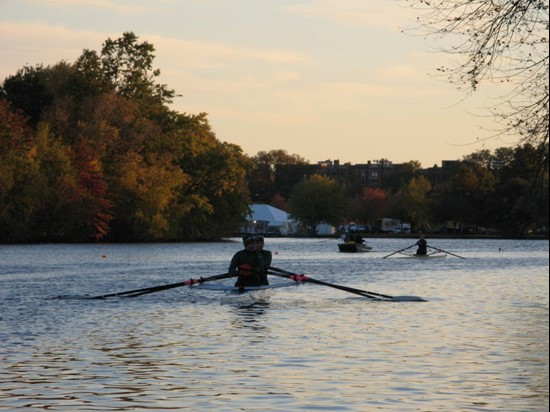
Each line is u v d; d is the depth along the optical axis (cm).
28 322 3919
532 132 3406
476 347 3169
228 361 2848
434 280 7331
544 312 4459
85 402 2231
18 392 2348
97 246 15450
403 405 2211
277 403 2228
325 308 4644
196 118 19975
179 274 7775
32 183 15612
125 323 3903
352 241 15475
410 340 3366
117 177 17388
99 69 19338
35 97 18812
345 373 2639
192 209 19475
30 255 11575
